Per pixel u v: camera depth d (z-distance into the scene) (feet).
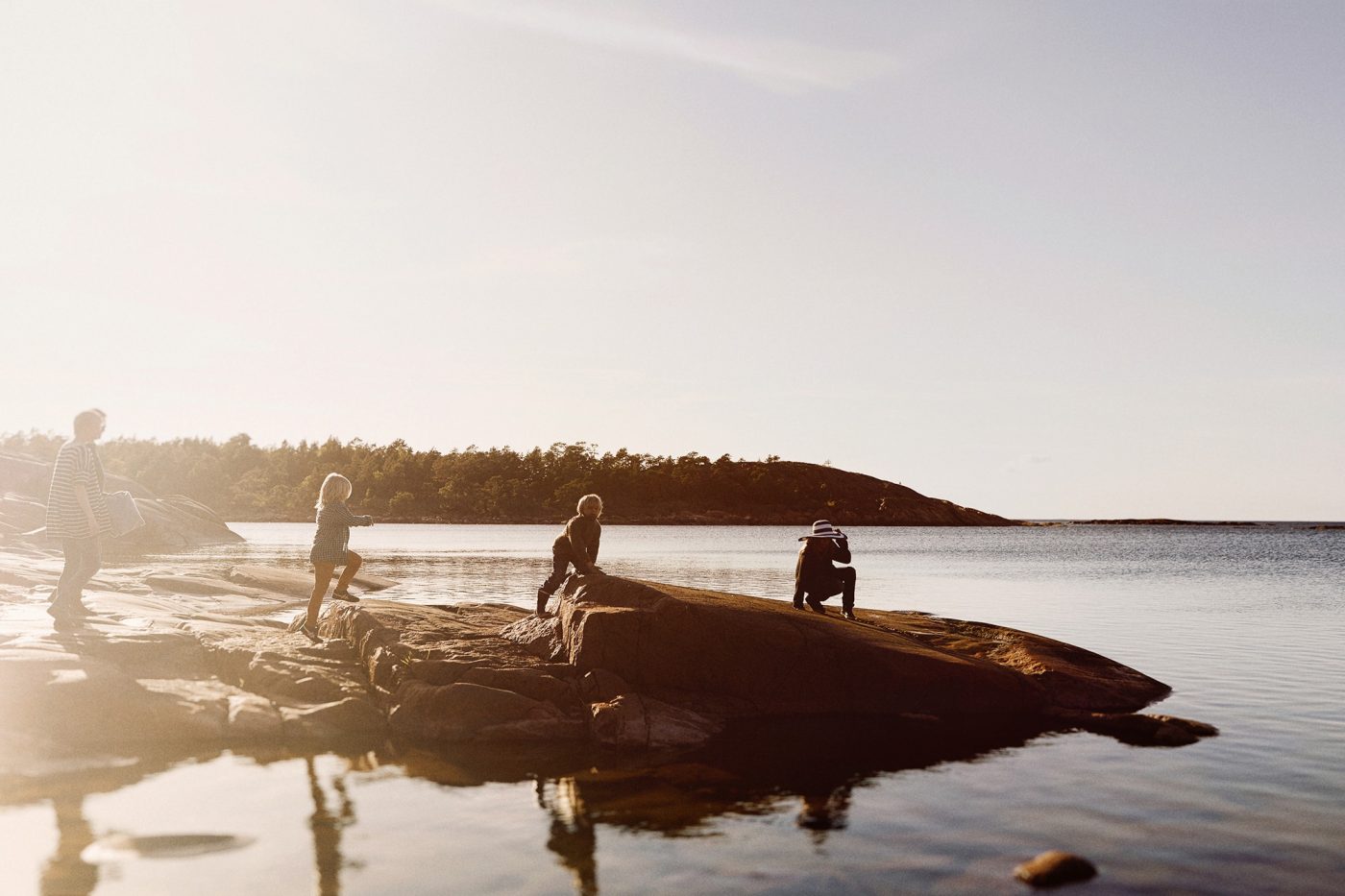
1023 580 121.39
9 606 46.09
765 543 320.70
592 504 42.42
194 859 19.30
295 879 18.21
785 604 43.73
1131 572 142.20
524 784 25.91
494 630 41.55
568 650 37.27
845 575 45.03
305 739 30.91
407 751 29.73
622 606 38.01
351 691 34.32
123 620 39.06
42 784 24.86
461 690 32.81
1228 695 39.37
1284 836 21.21
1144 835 21.29
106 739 28.96
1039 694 38.14
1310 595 93.71
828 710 36.96
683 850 20.21
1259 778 26.40
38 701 28.60
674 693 36.19
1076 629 63.41
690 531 569.23
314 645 37.81
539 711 33.14
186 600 57.88
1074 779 26.53
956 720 35.60
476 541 299.17
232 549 159.94
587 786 25.75
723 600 40.52
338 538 40.32
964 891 17.84
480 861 19.36
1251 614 74.23
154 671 33.63
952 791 25.21
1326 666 47.16
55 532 36.01
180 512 179.93
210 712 31.17
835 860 19.54
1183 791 25.04
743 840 20.88
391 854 19.80
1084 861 18.84
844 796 24.75
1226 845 20.59
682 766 28.17
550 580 41.47
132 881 17.95
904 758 29.35
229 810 22.86
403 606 43.34
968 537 495.82
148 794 24.06
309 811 22.84
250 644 36.83
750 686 36.81
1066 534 593.42
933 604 82.48
